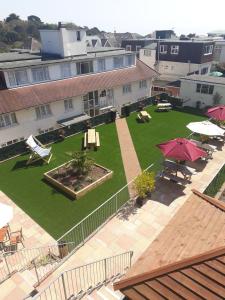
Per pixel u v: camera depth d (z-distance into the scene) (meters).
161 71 50.34
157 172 18.98
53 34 28.64
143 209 15.55
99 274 11.36
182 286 5.86
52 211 16.34
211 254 6.03
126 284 6.35
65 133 26.16
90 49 34.72
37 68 25.28
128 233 13.93
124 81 32.06
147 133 27.19
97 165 20.64
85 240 13.48
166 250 7.94
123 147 24.33
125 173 20.14
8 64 24.81
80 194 17.41
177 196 16.55
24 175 20.16
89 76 29.94
